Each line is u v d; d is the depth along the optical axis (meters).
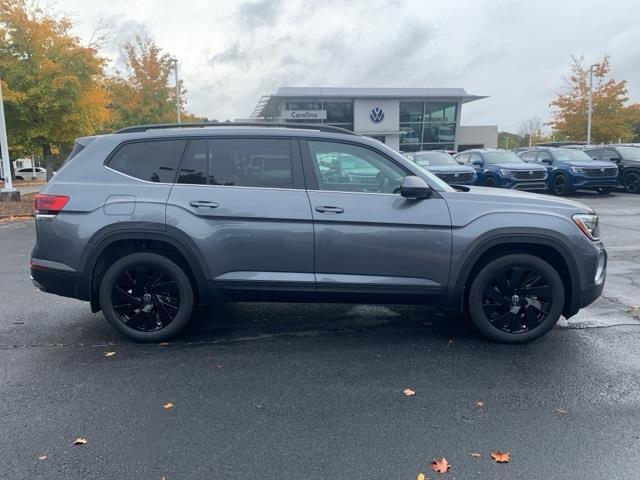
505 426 3.30
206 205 4.48
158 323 4.77
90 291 4.61
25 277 7.35
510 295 4.65
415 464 2.90
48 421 3.37
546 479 2.77
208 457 2.97
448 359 4.37
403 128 47.56
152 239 4.50
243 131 4.66
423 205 4.49
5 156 17.14
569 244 4.50
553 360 4.33
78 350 4.60
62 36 18.23
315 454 3.00
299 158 4.59
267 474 2.81
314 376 4.05
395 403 3.61
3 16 17.09
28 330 5.13
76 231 4.50
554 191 18.64
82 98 18.41
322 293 4.57
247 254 4.51
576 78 37.19
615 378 3.99
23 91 17.67
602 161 18.39
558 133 40.38
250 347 4.66
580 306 4.63
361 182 4.59
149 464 2.90
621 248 9.10
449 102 47.72
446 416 3.43
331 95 44.94
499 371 4.12
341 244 4.48
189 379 3.99
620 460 2.94
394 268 4.51
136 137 4.70
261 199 4.50
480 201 4.57
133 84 33.41
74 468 2.86
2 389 3.83
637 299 6.07
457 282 4.54
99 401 3.64
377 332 5.05
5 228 12.34
